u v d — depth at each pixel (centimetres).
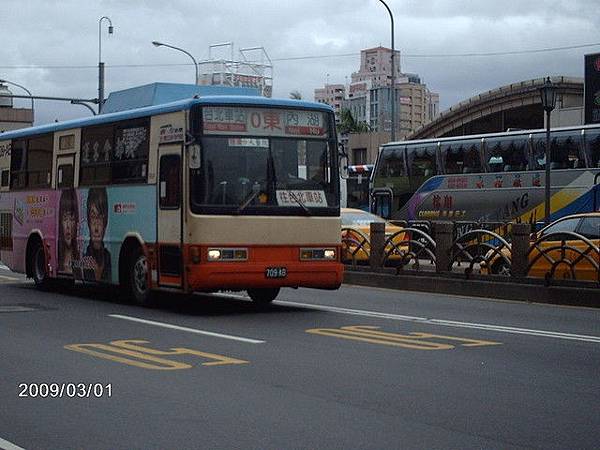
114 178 1773
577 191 3141
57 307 1714
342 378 995
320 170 1611
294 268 1569
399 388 942
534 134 3319
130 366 1067
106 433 766
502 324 1466
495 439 743
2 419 818
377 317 1559
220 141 1538
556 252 1888
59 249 1984
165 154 1605
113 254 1770
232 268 1525
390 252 2230
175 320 1510
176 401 884
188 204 1530
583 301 1748
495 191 3444
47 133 2042
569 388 942
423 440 741
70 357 1129
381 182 3978
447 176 3659
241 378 995
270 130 1575
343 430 773
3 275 2600
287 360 1108
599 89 5134
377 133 8012
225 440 742
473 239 2102
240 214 1536
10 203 2209
